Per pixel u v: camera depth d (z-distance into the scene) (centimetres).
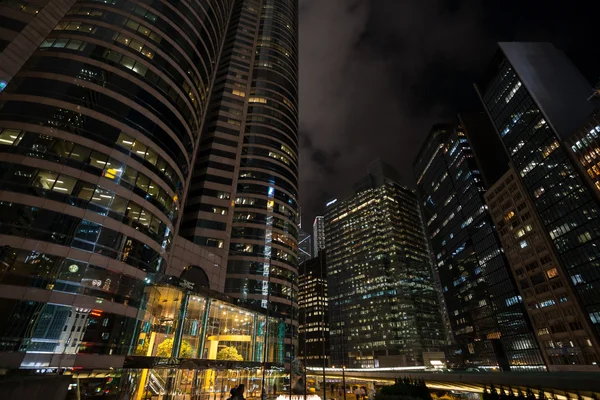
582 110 9756
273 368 5609
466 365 13750
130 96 3841
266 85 10219
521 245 10606
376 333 19388
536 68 11262
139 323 3180
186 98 4816
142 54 4256
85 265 2812
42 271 2558
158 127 4056
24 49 3078
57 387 1344
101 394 2677
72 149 3097
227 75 8775
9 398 1023
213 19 6312
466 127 15575
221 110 7975
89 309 2727
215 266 5800
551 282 9350
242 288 6738
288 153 9375
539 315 9650
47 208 2753
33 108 3050
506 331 11206
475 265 13562
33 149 2873
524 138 10706
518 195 10862
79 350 2575
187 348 3869
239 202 7812
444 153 17162
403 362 16950
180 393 3831
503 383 3294
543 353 9462
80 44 3731
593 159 8225
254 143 8862
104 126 3434
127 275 3142
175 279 3631
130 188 3438
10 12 3103
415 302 19488
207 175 6912
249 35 10194
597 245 8050
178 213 4419
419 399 2250
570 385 2500
